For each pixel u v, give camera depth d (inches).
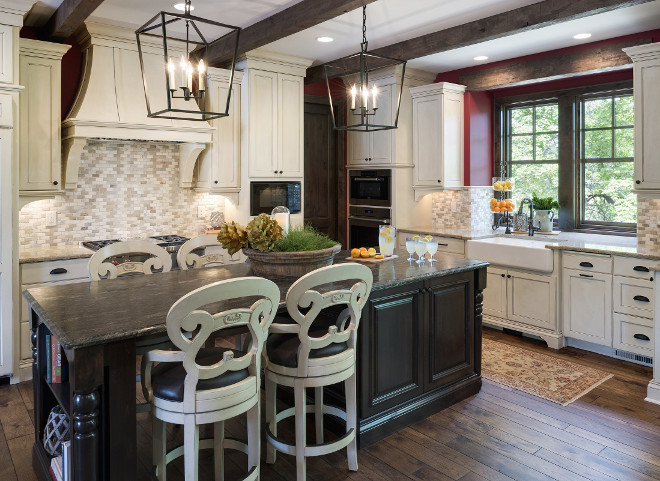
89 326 81.4
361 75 122.3
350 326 102.0
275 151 209.6
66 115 175.2
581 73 189.0
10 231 145.9
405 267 131.6
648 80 156.6
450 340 135.6
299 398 96.3
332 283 113.7
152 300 98.0
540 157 221.8
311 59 213.5
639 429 120.9
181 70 106.3
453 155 223.5
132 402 82.2
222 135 198.8
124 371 81.3
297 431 96.6
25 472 104.0
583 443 114.5
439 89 217.8
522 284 188.9
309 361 95.3
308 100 241.9
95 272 116.0
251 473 88.5
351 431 102.5
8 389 146.5
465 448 112.9
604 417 127.1
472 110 226.5
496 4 149.8
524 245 188.2
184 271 126.9
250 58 198.2
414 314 125.6
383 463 107.0
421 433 120.0
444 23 166.4
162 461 91.4
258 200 206.5
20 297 150.8
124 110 171.5
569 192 211.0
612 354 170.2
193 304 76.2
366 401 115.0
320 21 147.3
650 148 157.5
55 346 97.9
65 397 91.6
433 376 131.3
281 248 116.7
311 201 250.1
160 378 85.4
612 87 194.5
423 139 227.1
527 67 201.6
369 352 115.4
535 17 147.7
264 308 86.4
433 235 218.8
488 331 201.5
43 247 176.1
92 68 168.6
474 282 142.5
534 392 142.3
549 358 169.6
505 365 163.2
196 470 82.4
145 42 177.9
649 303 156.9
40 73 157.8
